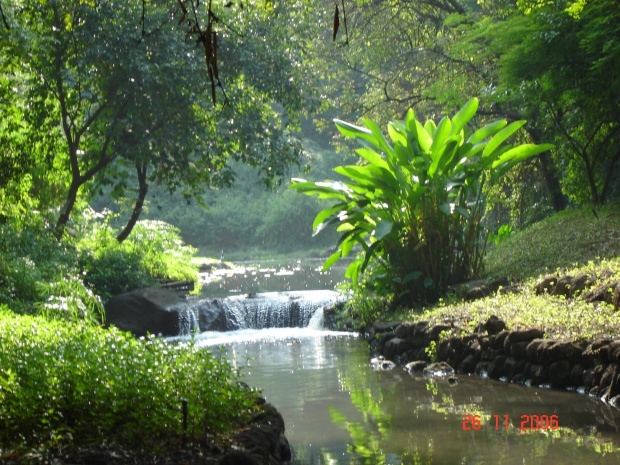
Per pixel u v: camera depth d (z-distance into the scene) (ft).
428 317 37.29
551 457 18.39
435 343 33.58
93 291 53.93
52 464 15.01
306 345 43.45
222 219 158.30
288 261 123.75
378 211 42.91
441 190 42.52
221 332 52.24
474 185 44.06
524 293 37.27
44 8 51.37
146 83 51.83
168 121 56.54
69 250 55.47
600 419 21.85
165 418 16.69
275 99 60.75
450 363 32.48
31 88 56.18
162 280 65.82
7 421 16.17
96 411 17.04
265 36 59.98
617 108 50.72
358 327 47.16
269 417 19.54
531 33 48.44
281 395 28.35
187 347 21.85
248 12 58.08
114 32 51.57
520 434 20.80
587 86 50.19
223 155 62.18
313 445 20.85
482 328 32.12
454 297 40.27
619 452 18.42
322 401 26.86
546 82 50.03
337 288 51.47
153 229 74.64
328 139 168.35
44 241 52.85
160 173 60.70
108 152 62.49
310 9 64.90
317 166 157.28
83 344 21.95
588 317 28.96
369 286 49.14
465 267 43.93
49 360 18.72
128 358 19.49
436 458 18.94
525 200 68.80
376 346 39.06
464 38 58.85
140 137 55.62
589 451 18.69
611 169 52.70
